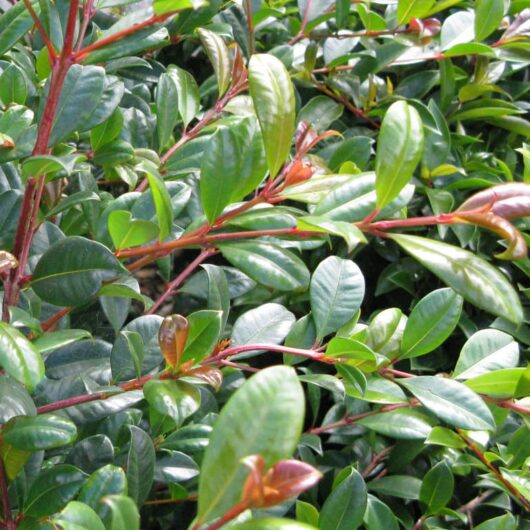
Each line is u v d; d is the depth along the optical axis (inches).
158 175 29.6
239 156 29.4
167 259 36.9
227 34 38.6
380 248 42.6
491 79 44.5
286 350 31.0
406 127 29.4
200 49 48.3
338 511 31.9
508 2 41.4
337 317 32.9
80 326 37.3
